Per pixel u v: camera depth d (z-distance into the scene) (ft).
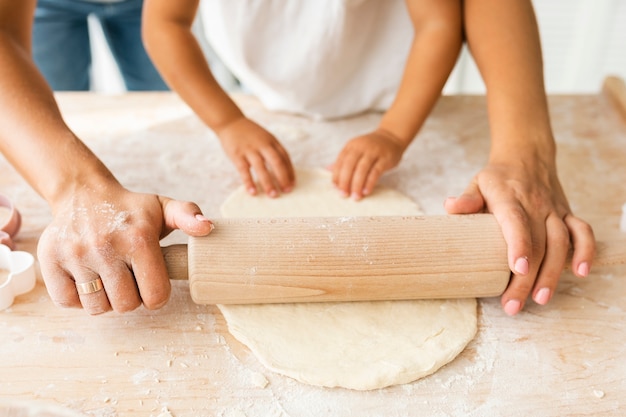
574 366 2.52
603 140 4.10
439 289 2.62
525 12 3.51
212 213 3.30
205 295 2.52
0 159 3.60
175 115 4.16
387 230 2.62
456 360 2.53
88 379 2.37
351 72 4.22
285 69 4.09
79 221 2.49
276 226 2.60
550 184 3.01
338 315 2.66
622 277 2.99
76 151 2.74
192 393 2.34
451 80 8.48
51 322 2.60
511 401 2.37
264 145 3.58
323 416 2.29
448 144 4.01
